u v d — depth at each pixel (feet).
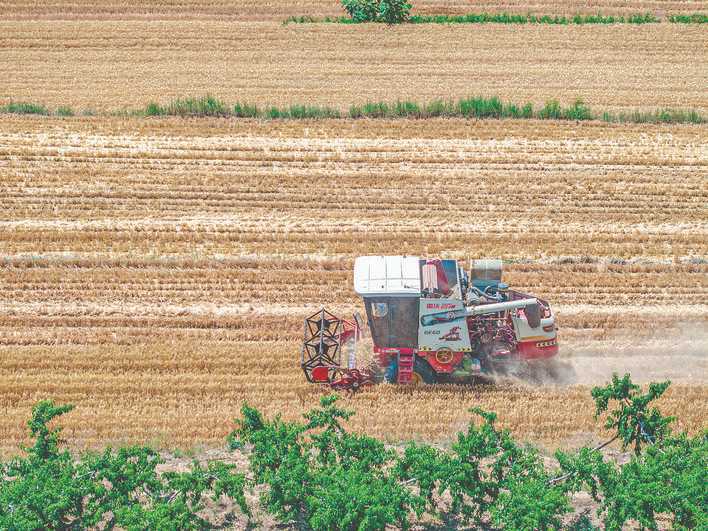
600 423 92.84
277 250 121.49
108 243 123.24
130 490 76.54
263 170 142.10
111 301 111.96
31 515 72.64
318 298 112.88
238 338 105.60
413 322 92.99
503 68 182.29
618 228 128.06
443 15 205.87
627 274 118.11
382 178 139.74
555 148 149.59
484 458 88.94
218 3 209.46
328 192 135.95
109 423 92.12
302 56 187.11
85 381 97.91
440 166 143.84
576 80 177.27
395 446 90.07
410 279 92.32
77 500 75.15
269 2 209.87
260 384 97.45
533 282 115.96
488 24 201.77
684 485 73.31
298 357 101.50
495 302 96.63
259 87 173.17
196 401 95.40
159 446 89.97
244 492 85.40
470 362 95.35
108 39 194.49
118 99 167.53
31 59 185.06
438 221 129.18
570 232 126.82
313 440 81.46
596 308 111.65
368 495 72.54
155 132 153.69
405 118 159.84
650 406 94.89
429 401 95.04
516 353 96.73
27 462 79.41
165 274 116.47
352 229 126.52
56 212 130.41
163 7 208.54
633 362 102.58
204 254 120.67
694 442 80.43
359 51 189.16
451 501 85.05
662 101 168.35
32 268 117.91
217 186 137.28
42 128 154.40
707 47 191.83
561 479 78.74
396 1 200.03
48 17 205.16
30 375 98.99
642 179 140.15
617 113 162.91
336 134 153.69
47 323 107.76
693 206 133.49
